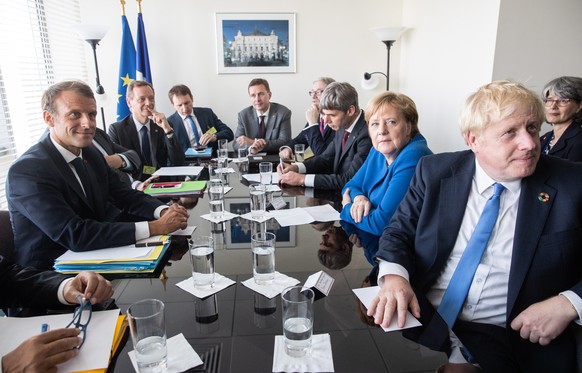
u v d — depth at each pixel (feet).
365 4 15.37
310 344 2.72
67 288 3.31
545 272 3.39
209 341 2.82
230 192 7.17
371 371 2.52
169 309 3.25
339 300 3.40
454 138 12.66
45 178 4.56
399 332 2.96
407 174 5.05
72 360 2.59
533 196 3.51
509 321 3.39
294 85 15.80
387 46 14.71
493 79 10.43
